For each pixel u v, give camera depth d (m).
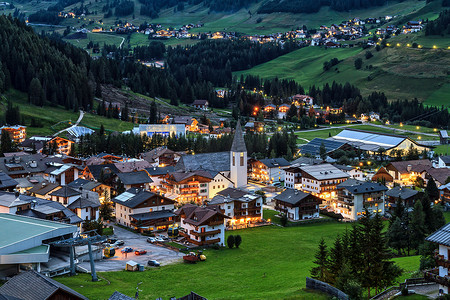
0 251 81.25
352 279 74.06
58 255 96.69
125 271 96.94
